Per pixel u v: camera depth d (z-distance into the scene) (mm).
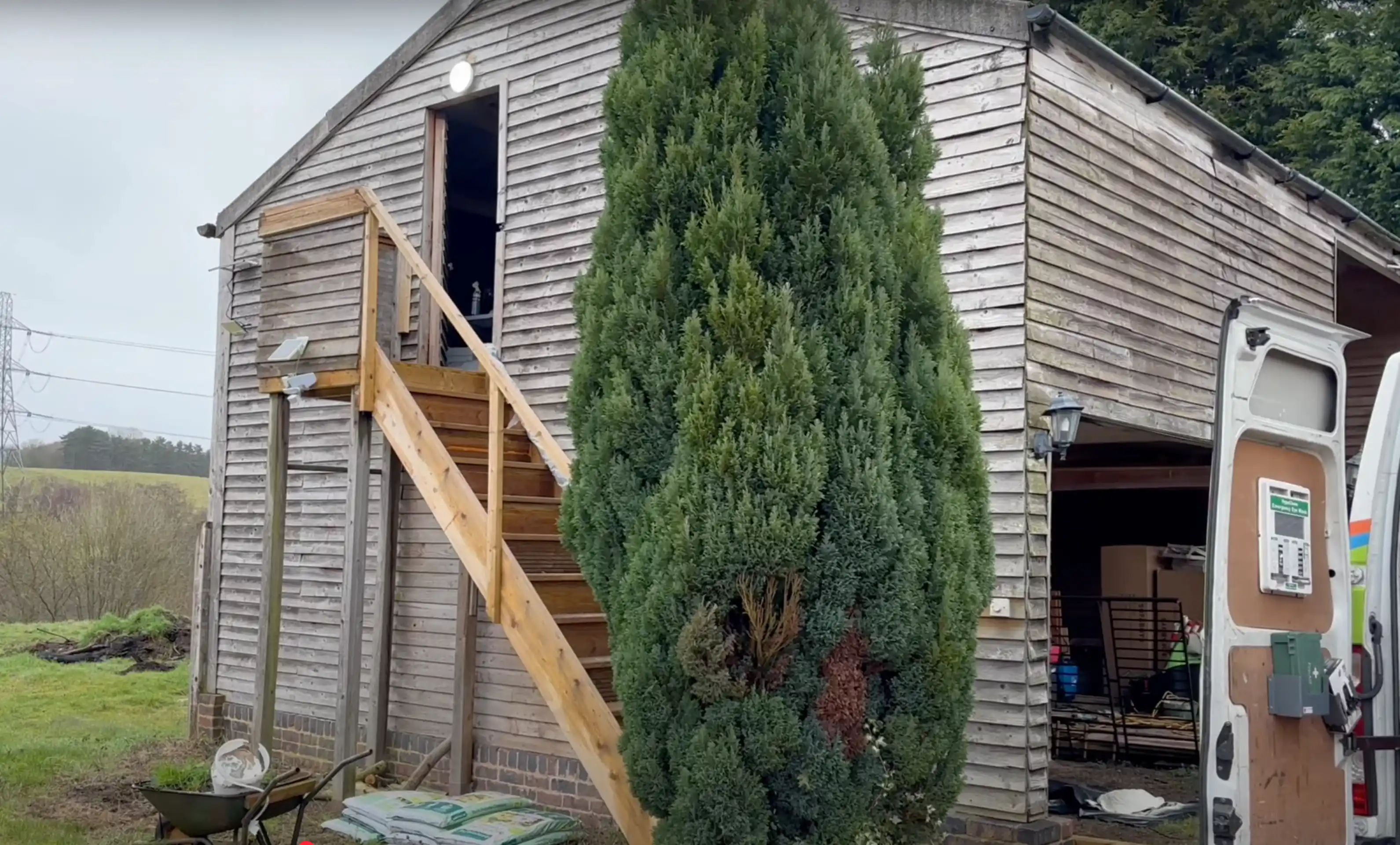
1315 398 4043
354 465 7086
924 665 3967
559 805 7523
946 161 6438
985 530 4293
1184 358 7625
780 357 3926
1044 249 6277
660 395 4094
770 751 3736
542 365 8102
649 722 3918
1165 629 10047
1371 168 17344
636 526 4070
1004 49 6289
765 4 4395
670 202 4223
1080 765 8703
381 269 7500
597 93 8000
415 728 8469
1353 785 3844
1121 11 20219
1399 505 3961
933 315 4285
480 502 6504
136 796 8117
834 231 4105
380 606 8070
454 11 8836
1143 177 7332
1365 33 18656
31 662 15531
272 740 8086
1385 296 11586
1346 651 3951
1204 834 3375
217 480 10375
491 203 11852
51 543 19609
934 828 4102
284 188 10039
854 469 3896
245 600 10000
